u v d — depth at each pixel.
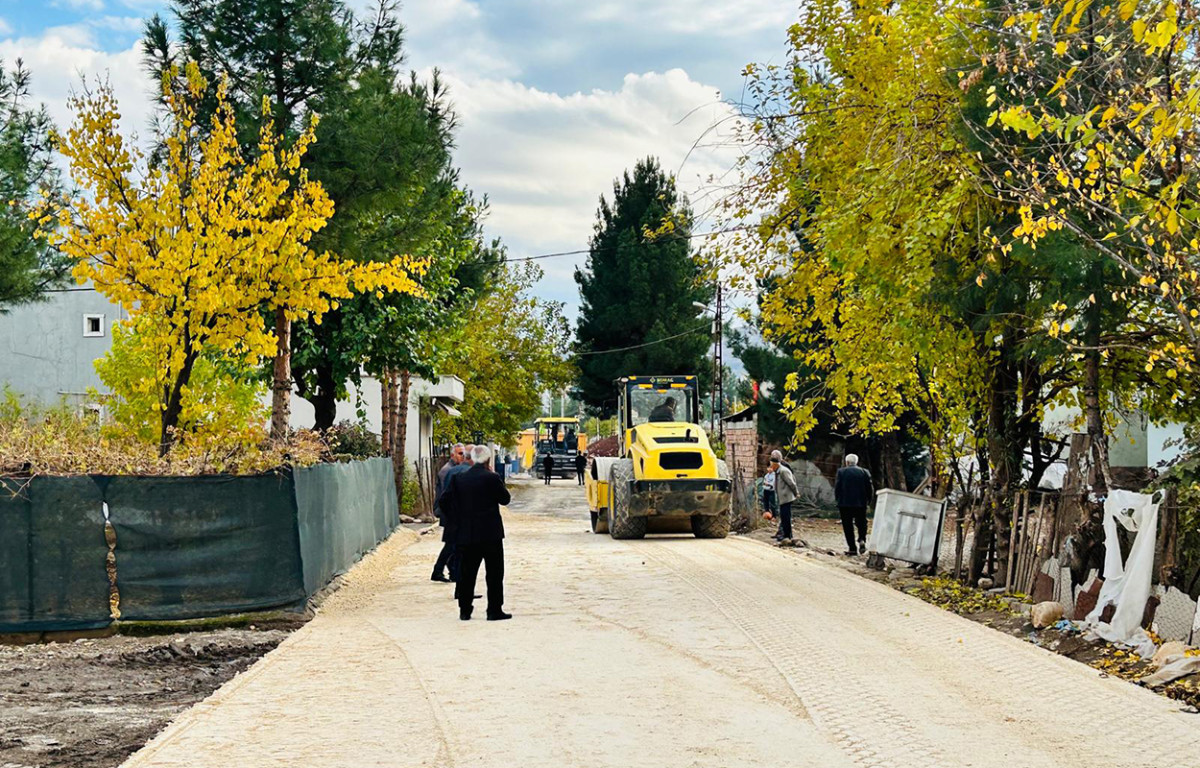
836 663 10.43
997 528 15.53
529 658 10.74
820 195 16.20
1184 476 12.09
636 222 61.00
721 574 17.61
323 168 19.48
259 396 27.80
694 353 58.59
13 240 20.16
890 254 14.42
